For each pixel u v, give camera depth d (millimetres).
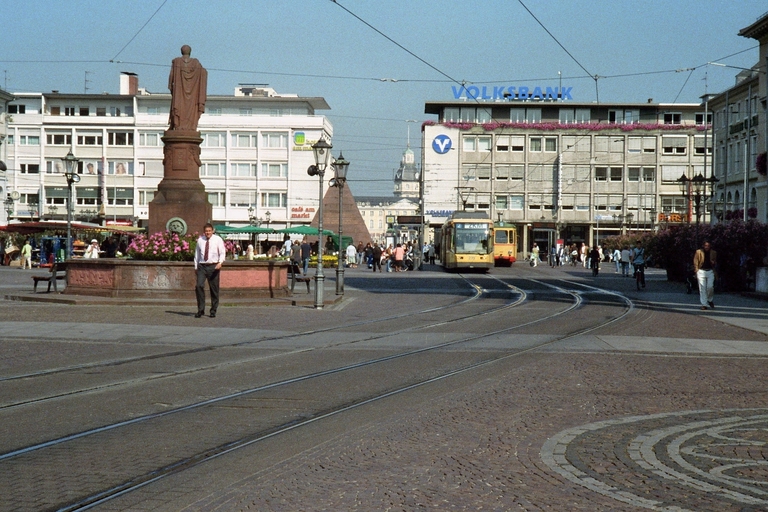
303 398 10688
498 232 74375
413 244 66812
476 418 9305
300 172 102250
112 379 12125
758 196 60719
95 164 101375
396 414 9586
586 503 6078
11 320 20297
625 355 15359
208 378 12312
